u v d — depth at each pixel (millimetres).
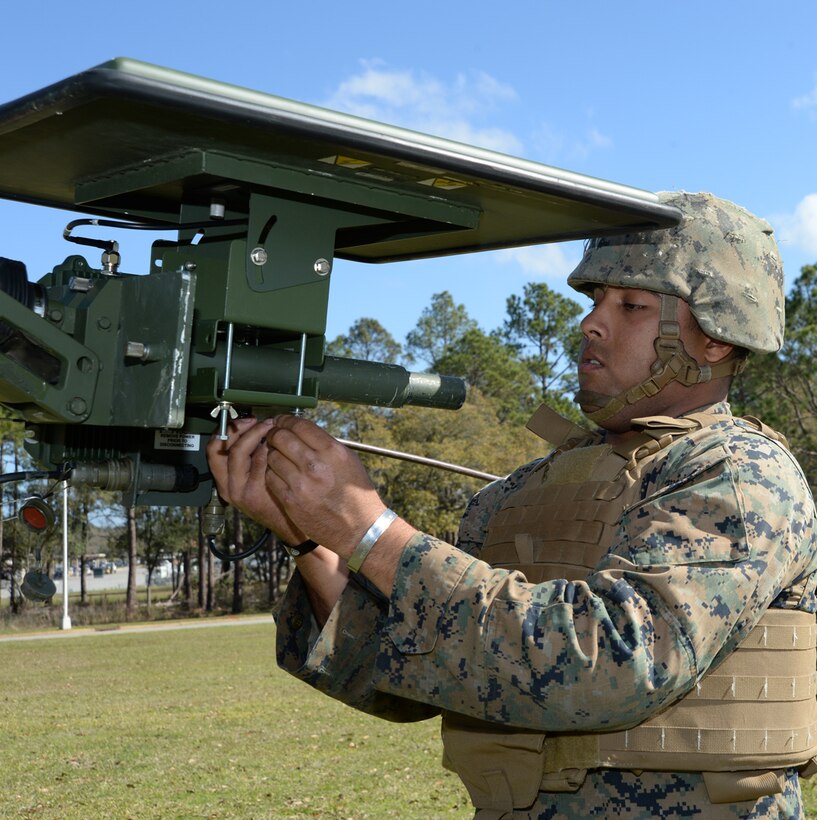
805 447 32844
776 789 1706
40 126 1477
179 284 1444
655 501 1664
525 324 72250
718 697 1676
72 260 1607
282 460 1632
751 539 1617
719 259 1921
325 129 1350
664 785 1704
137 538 60062
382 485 44781
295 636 2119
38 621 46375
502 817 1803
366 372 1809
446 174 1498
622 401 1961
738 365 1998
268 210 1568
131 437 1795
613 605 1522
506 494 2266
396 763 9633
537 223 1780
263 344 1715
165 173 1561
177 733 11789
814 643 1839
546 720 1515
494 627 1528
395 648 1618
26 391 1463
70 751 10781
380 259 2219
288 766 9648
